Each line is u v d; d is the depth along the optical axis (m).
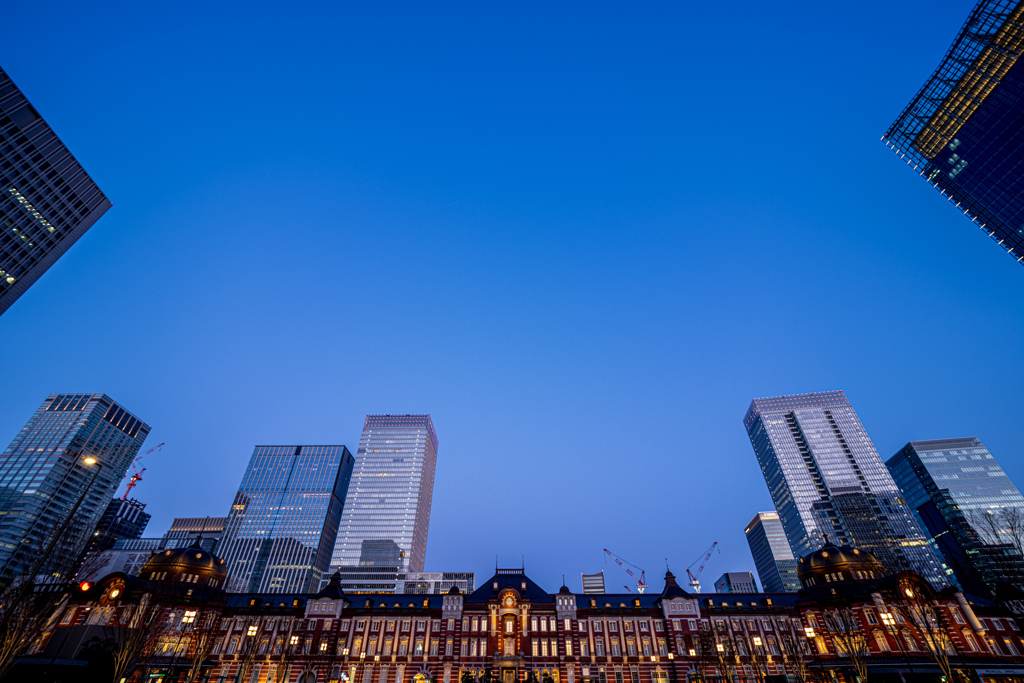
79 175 158.38
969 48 139.62
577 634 98.00
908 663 79.94
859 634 85.62
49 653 75.00
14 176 141.25
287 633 98.75
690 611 99.81
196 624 94.44
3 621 43.31
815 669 90.25
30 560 50.41
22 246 143.38
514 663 94.38
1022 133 130.12
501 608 100.94
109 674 72.12
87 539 61.06
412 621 101.25
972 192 143.38
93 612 82.81
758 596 104.25
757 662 93.44
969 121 141.25
